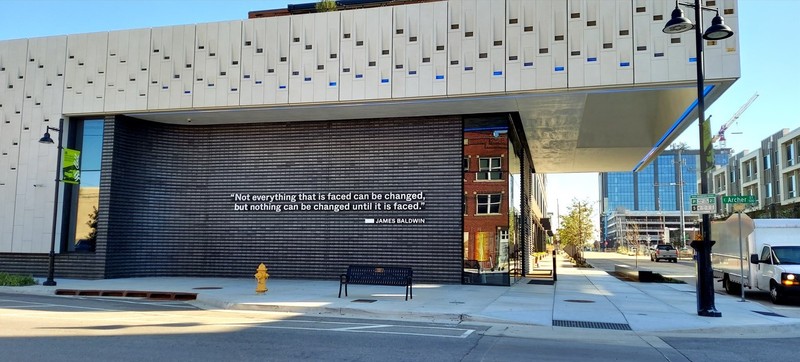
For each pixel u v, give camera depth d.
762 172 71.25
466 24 18.48
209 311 13.30
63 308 13.16
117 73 21.22
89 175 21.39
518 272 23.72
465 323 11.75
